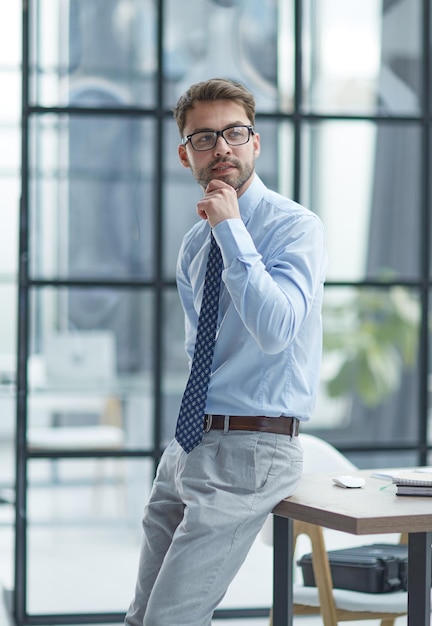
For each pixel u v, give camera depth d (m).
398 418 5.14
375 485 3.07
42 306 4.80
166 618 2.80
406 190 5.11
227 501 2.80
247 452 2.86
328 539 4.92
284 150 4.96
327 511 2.68
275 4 4.93
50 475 4.85
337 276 5.09
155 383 4.89
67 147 4.82
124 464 4.89
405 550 3.69
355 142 5.03
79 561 4.85
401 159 5.08
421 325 5.12
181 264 3.27
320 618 4.89
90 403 4.84
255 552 4.93
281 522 2.96
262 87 4.94
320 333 3.00
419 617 2.67
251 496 2.83
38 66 4.79
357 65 5.01
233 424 2.89
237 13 4.91
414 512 2.65
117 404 4.87
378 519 2.60
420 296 5.13
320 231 2.93
